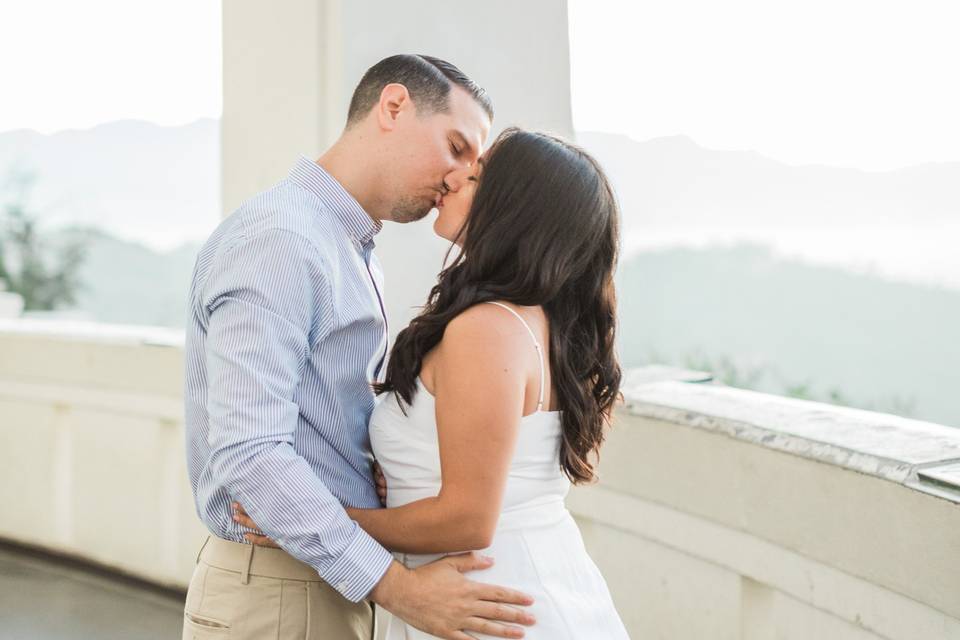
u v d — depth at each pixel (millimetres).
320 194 1701
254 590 1631
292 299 1531
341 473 1688
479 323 1452
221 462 1483
